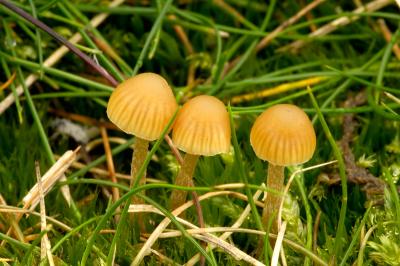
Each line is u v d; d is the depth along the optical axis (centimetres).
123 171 29
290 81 30
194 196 24
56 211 26
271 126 22
